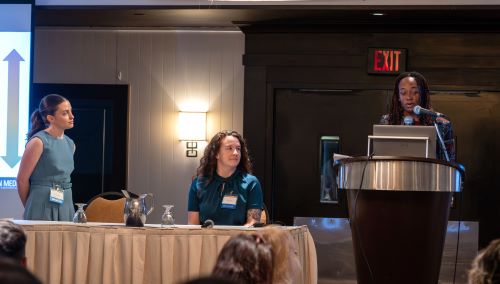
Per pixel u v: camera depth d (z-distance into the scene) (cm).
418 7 690
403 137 389
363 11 704
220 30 805
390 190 366
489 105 763
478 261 195
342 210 775
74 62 812
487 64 752
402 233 369
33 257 419
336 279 770
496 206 761
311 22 755
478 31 752
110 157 809
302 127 780
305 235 441
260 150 776
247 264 215
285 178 781
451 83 757
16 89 713
